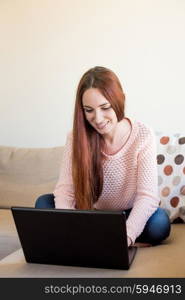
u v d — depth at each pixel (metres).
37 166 2.08
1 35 2.42
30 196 2.04
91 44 2.22
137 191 1.38
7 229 1.68
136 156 1.40
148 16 2.08
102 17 2.18
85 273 1.09
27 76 2.39
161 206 1.67
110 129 1.33
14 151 2.20
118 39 2.16
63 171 1.48
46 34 2.31
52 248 1.15
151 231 1.34
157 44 2.08
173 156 1.72
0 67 2.45
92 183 1.40
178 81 2.06
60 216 1.08
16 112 2.44
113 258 1.10
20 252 1.35
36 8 2.32
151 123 2.14
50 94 2.35
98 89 1.27
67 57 2.28
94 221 1.05
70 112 2.31
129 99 2.17
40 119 2.39
